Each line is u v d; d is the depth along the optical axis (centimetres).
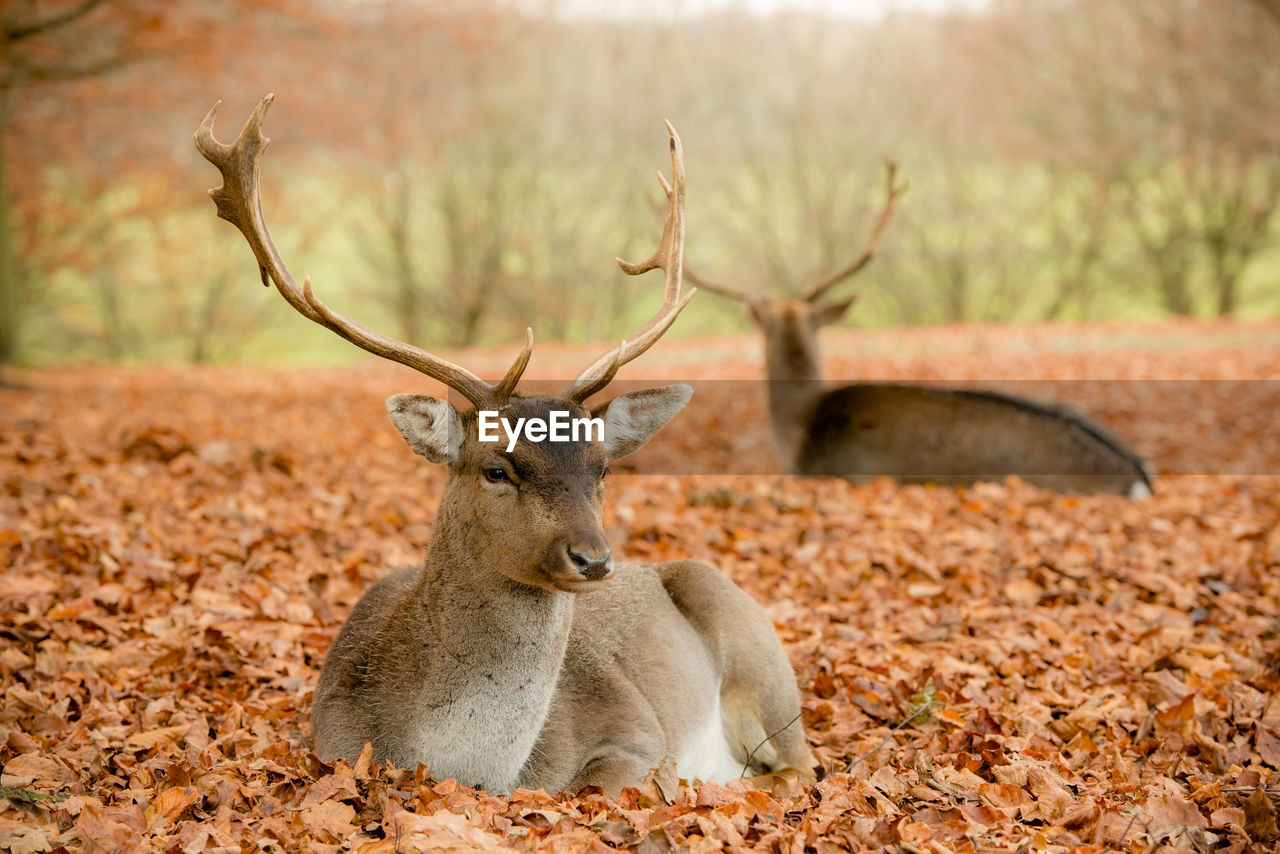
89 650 488
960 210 3162
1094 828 342
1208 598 616
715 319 3322
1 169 1622
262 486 778
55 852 306
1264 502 887
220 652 495
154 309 2973
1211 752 420
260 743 403
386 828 324
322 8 1778
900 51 3206
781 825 338
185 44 1545
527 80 2992
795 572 667
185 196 2391
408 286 3028
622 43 3083
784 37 3186
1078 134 3023
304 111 2050
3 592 523
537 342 3136
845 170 3191
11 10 1361
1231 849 332
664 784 369
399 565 643
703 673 442
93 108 1839
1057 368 1777
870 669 517
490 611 351
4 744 387
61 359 2933
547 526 338
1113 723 453
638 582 455
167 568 587
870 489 905
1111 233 3161
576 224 3094
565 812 337
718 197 3284
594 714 390
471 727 353
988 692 494
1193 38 2544
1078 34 2983
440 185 2998
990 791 377
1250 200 2917
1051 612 595
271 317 3052
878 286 3253
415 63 2408
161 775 374
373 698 369
